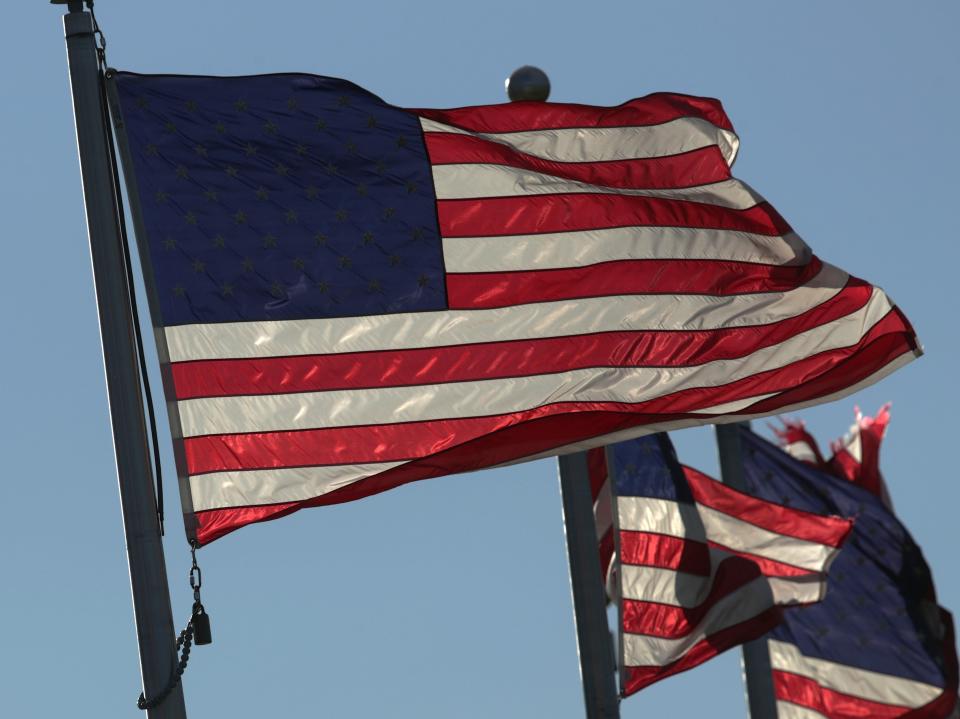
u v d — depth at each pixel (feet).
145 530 107.65
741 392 132.87
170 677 106.01
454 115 132.46
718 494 194.80
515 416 125.59
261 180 123.65
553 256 130.41
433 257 127.03
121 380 109.50
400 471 121.08
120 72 121.39
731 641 182.91
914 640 229.25
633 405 129.39
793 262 136.56
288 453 118.52
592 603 163.84
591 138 136.15
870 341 135.54
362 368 122.31
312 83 127.13
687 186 137.08
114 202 113.80
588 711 161.89
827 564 190.60
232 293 120.47
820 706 229.04
